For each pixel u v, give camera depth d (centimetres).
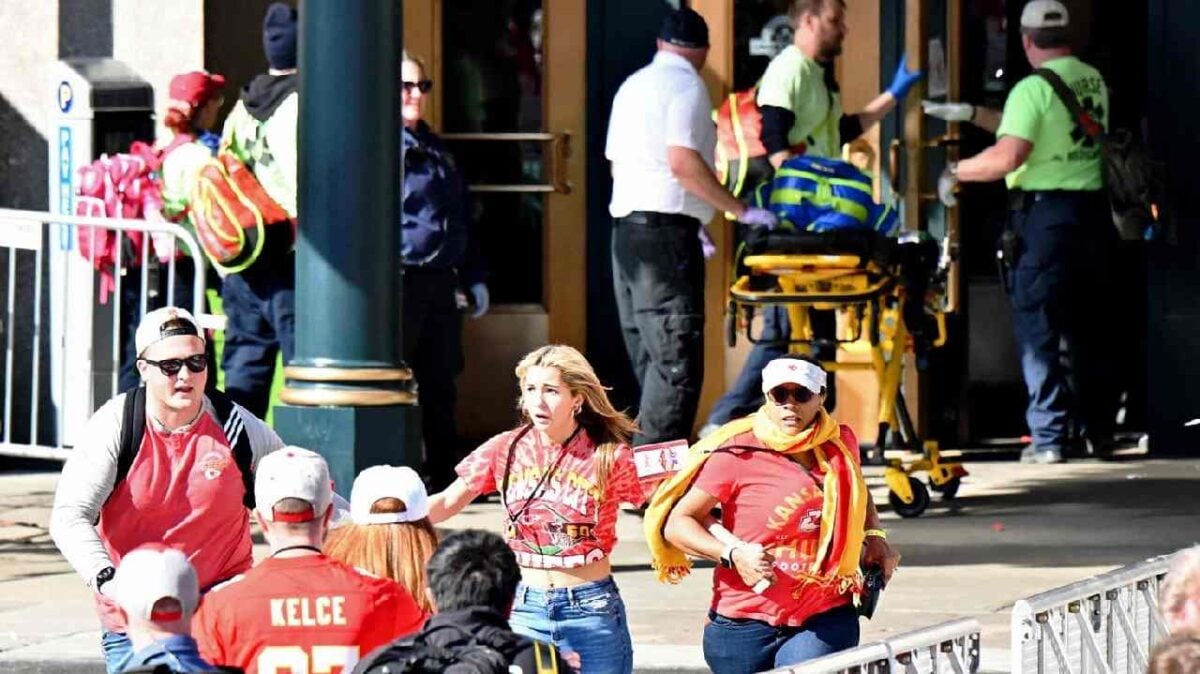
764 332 3431
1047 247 3594
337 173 2534
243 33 3669
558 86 3812
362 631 1623
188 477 1952
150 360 1925
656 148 3166
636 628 2442
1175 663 1298
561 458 1984
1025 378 3753
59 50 3631
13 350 3628
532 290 3844
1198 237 3722
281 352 3153
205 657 1619
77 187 3484
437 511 2014
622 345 3856
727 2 3788
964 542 2975
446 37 3822
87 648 2338
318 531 1664
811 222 3139
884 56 3800
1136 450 3856
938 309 3275
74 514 1922
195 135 3391
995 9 3878
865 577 2048
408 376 2580
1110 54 4141
